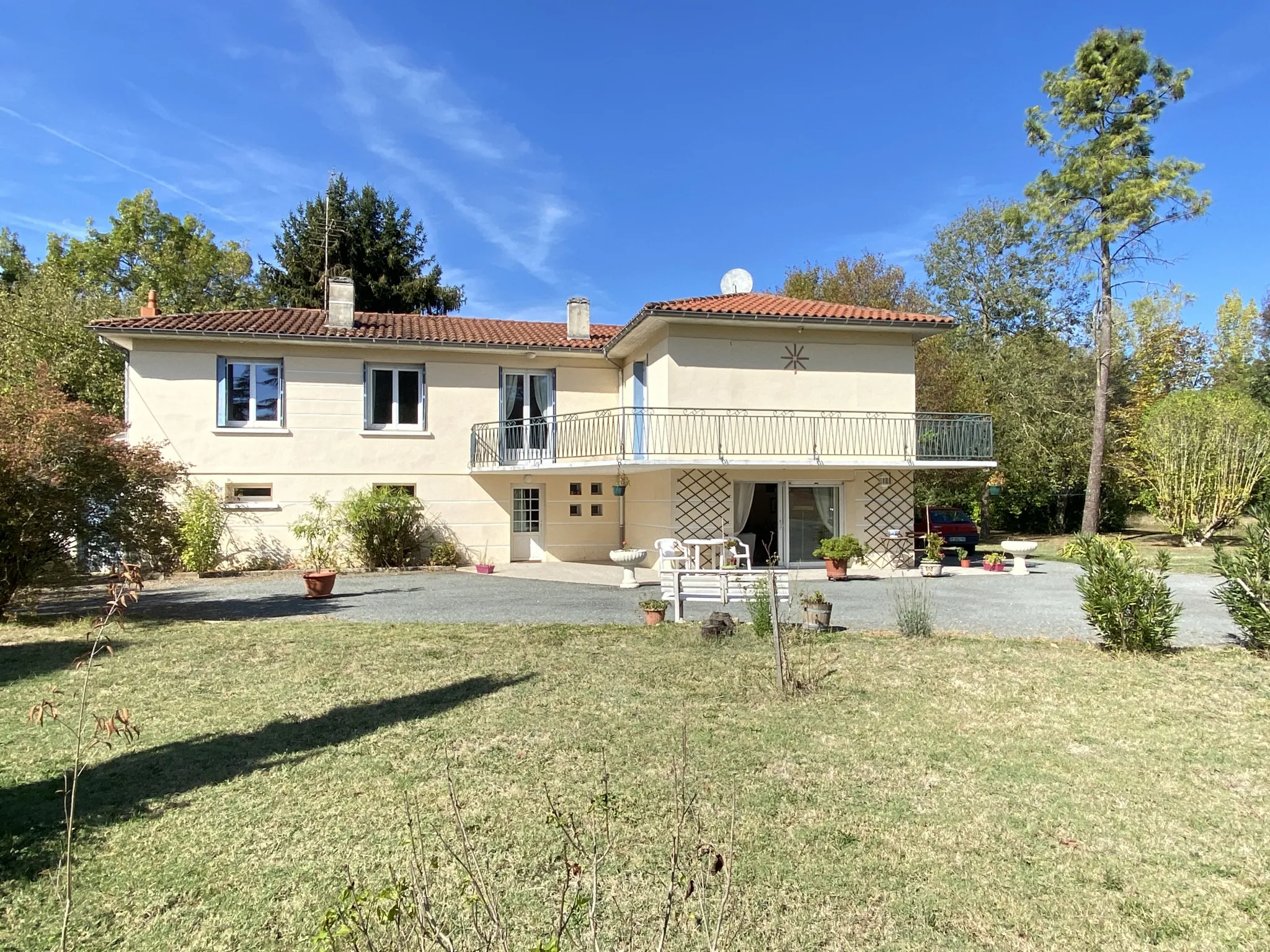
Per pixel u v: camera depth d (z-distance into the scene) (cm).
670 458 1619
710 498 1677
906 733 559
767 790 456
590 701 635
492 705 625
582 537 1978
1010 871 367
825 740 543
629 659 780
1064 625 992
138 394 1683
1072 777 480
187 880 356
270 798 447
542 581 1514
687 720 584
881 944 308
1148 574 823
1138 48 2402
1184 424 2381
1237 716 601
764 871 363
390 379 1859
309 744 538
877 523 1781
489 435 1873
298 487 1773
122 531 1023
